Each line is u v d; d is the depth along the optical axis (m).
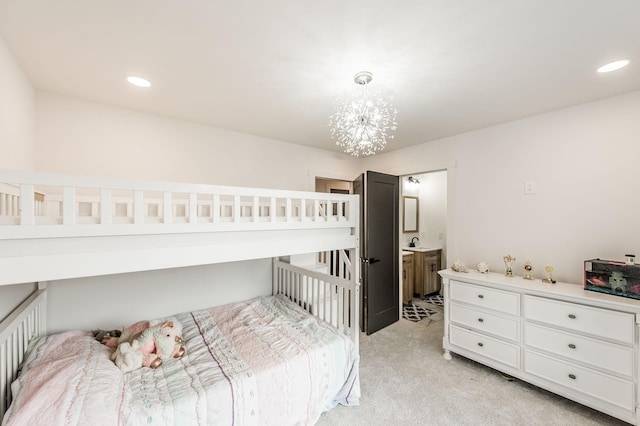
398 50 1.47
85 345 1.70
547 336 1.96
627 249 1.97
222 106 2.24
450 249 3.02
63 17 1.22
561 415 1.78
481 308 2.33
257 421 1.47
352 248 2.08
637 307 1.61
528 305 2.06
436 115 2.42
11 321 1.36
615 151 2.02
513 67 1.64
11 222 0.98
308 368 1.70
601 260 1.96
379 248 3.24
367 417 1.77
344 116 2.38
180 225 1.31
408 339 2.94
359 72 1.70
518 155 2.52
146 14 1.21
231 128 2.79
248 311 2.49
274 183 3.19
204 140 2.69
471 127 2.74
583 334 1.81
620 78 1.77
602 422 1.72
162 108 2.29
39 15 1.21
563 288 2.03
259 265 3.00
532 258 2.44
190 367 1.58
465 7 1.15
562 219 2.27
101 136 2.19
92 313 2.14
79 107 2.10
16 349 1.46
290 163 3.33
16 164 1.60
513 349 2.13
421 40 1.38
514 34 1.33
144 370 1.56
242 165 2.94
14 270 0.96
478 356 2.33
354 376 1.92
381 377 2.22
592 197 2.12
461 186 2.94
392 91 1.96
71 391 1.19
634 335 1.63
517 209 2.53
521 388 2.08
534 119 2.43
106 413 1.13
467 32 1.32
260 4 1.15
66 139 2.06
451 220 3.02
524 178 2.49
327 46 1.45
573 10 1.16
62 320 2.04
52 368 1.36
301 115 2.43
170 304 2.46
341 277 2.22
